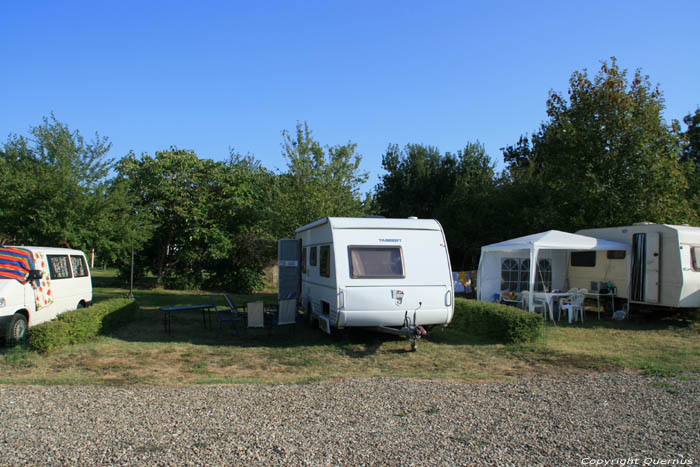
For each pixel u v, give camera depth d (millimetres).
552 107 17469
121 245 15031
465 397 5523
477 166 27219
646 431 4438
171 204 20172
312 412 4926
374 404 5219
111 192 14961
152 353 8086
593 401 5375
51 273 9641
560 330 10578
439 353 8266
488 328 9500
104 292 18453
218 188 21172
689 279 11375
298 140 18078
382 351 8422
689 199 18375
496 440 4203
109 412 4875
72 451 3893
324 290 9312
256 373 6910
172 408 5023
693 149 27453
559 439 4234
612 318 12695
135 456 3807
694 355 8008
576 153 16281
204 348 8562
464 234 22672
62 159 14141
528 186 20938
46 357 7641
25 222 13375
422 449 3990
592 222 16078
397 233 8961
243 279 21984
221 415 4805
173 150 21453
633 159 15359
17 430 4344
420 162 27953
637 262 12281
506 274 13945
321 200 16828
